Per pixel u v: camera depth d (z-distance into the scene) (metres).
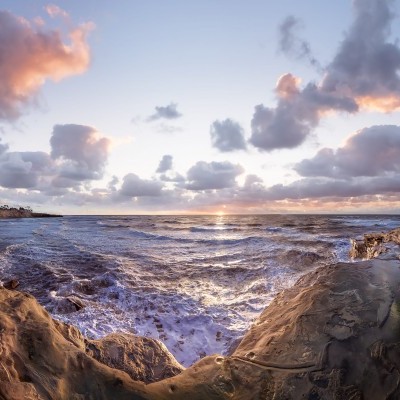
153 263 13.77
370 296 3.96
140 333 6.36
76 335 3.47
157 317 7.17
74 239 24.95
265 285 10.01
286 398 2.82
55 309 7.59
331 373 2.96
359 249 13.73
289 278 10.85
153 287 9.67
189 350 5.79
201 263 13.82
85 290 9.38
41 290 9.33
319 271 5.17
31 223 61.31
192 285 10.11
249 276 11.28
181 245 21.19
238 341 5.82
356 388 2.81
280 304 4.70
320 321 3.62
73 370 2.55
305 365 3.09
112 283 10.00
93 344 3.59
